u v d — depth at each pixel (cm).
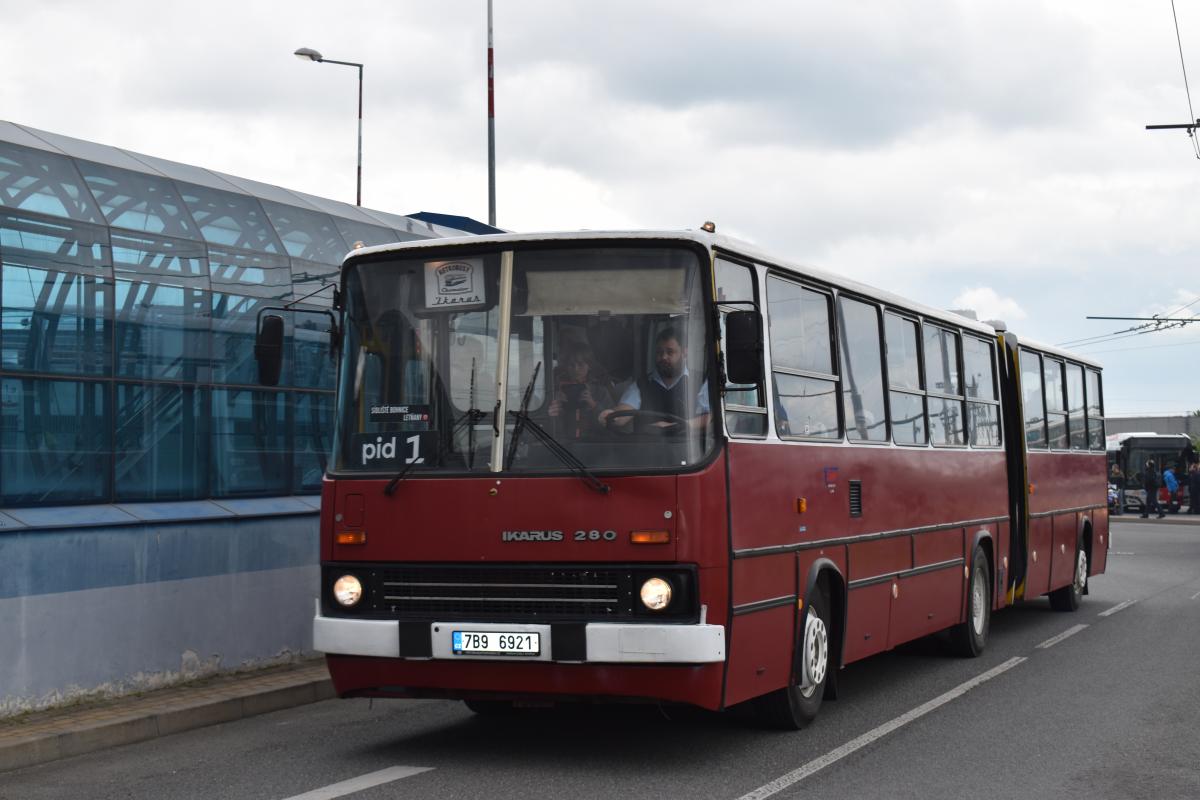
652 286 852
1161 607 1973
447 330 873
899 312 1254
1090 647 1498
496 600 830
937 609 1312
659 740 948
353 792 776
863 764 862
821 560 1002
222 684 1153
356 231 1426
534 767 851
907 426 1248
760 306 932
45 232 1084
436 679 833
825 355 1055
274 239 1312
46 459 1073
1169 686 1202
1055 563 1811
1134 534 4272
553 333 854
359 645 842
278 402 1298
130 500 1141
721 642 814
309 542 1297
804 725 990
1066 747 920
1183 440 6253
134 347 1152
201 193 1265
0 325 1043
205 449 1217
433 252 886
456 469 848
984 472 1502
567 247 864
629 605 812
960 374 1442
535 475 830
